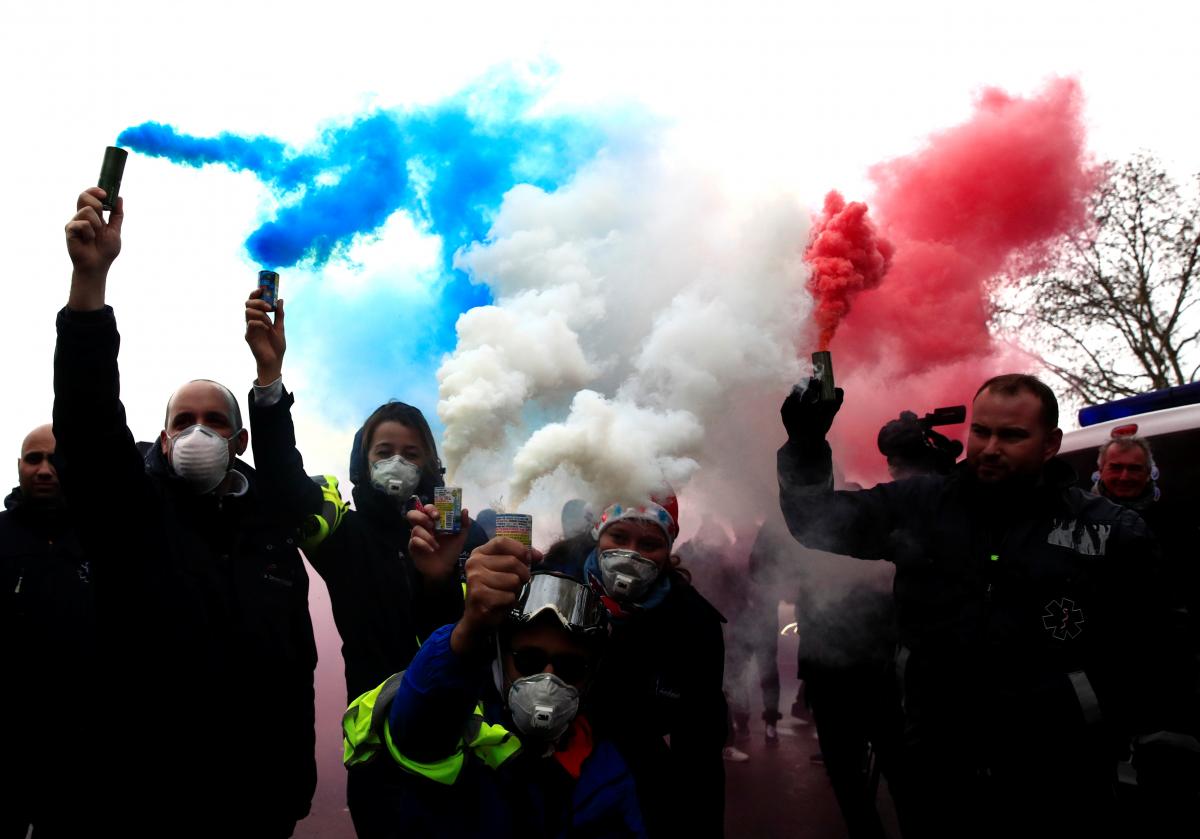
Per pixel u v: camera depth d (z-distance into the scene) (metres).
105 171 2.67
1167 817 3.25
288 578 3.09
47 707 3.24
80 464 2.60
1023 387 2.74
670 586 2.64
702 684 2.61
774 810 5.38
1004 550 2.70
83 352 2.59
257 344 3.25
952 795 2.67
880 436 4.30
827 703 4.00
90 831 2.69
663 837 2.47
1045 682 2.59
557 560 2.72
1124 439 4.22
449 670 1.74
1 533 3.45
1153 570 2.63
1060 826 2.56
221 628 2.82
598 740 2.15
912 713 2.80
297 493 3.21
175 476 2.92
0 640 3.29
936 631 2.75
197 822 2.66
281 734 2.92
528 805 1.91
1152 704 2.60
